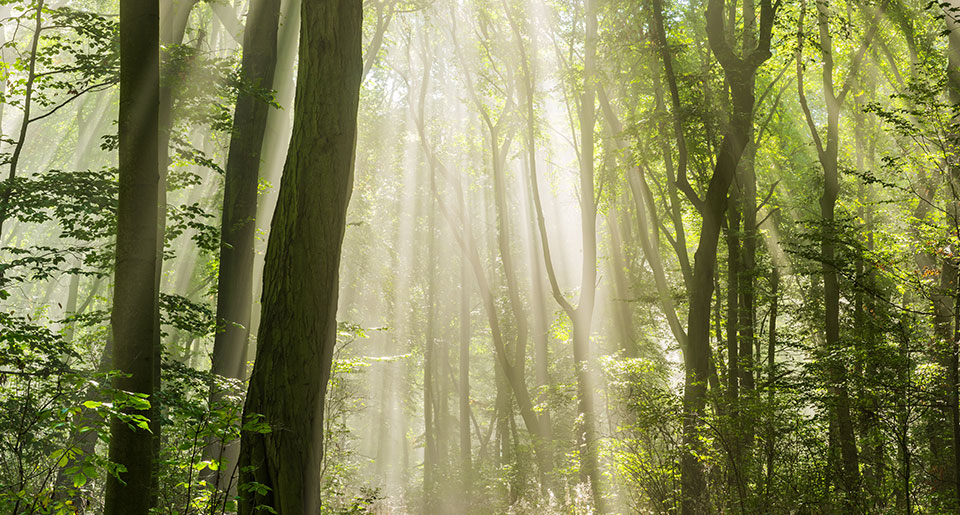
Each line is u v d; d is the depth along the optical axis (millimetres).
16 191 10453
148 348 6977
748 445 12430
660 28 18516
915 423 12875
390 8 25438
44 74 10930
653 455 13250
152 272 7098
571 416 26531
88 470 4738
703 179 21766
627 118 23734
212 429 6125
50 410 5301
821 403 12211
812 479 11602
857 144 23625
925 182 15375
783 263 23766
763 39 17406
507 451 36156
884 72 22734
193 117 12648
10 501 5191
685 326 28312
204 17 26281
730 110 19422
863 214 22453
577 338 24672
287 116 19703
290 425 7617
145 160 7145
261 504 7320
